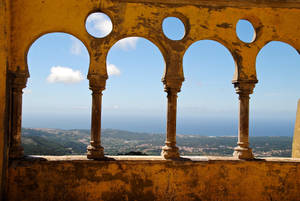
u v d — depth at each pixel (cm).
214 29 782
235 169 750
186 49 772
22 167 686
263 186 755
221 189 745
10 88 697
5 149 664
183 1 771
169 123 767
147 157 752
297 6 810
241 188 749
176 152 757
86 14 738
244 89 782
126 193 719
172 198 731
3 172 655
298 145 934
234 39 788
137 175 723
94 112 740
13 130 702
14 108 705
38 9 720
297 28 811
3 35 649
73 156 734
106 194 712
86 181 707
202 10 779
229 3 786
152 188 727
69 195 700
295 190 761
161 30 761
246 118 782
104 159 721
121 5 749
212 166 745
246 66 786
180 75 766
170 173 734
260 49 796
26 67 718
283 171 762
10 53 701
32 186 689
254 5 793
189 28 773
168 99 771
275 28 803
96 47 737
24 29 712
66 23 729
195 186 739
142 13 756
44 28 721
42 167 693
